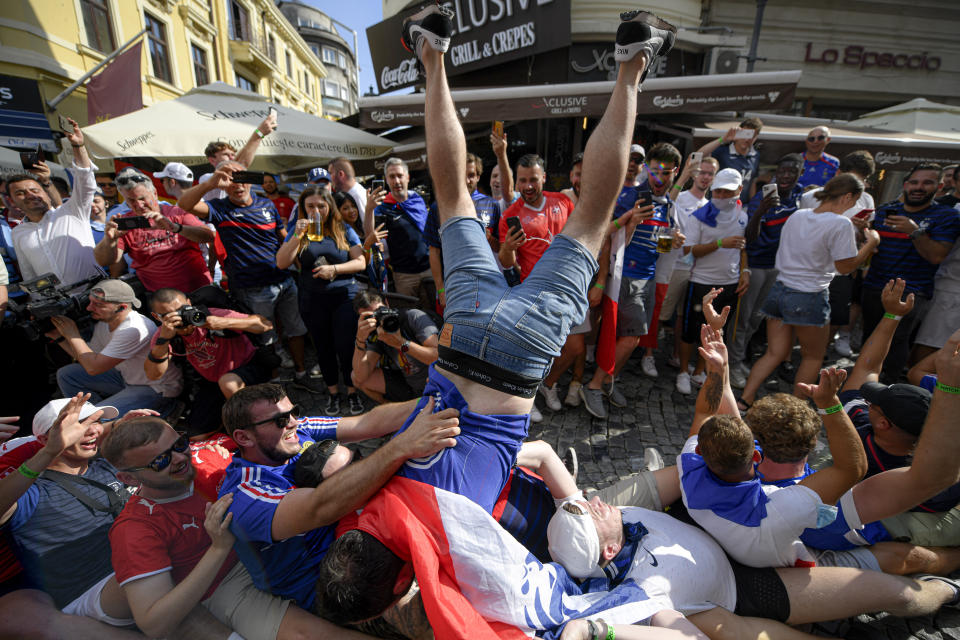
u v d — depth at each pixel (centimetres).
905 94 981
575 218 129
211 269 446
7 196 420
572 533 146
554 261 127
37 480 115
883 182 891
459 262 133
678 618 138
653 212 299
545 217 314
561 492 181
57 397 334
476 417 126
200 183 339
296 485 153
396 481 127
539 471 184
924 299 351
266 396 151
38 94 888
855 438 155
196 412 281
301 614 141
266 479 149
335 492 127
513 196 357
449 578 124
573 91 510
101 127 452
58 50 936
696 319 368
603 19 695
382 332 247
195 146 475
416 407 139
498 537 124
